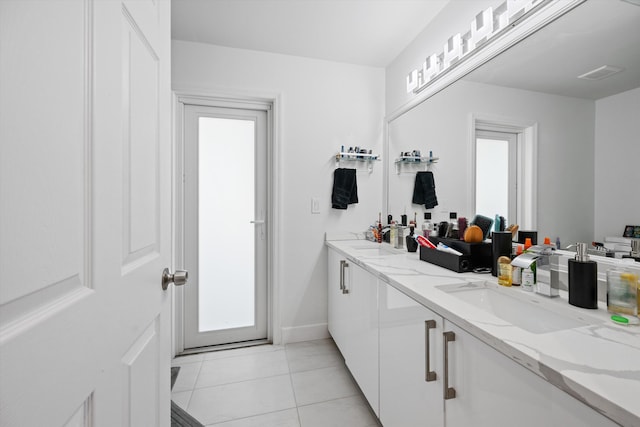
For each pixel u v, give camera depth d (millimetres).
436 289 1034
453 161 1633
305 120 2309
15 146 298
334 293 2150
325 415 1492
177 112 2146
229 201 2338
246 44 2125
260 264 2381
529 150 1184
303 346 2246
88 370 429
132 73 605
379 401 1338
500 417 665
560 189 1066
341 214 2404
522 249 1169
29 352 312
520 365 611
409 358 1068
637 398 437
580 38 986
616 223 909
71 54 394
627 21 867
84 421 429
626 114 880
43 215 338
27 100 314
